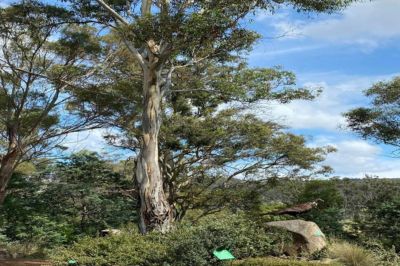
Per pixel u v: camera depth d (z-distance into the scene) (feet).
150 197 44.96
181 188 76.95
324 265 30.45
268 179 78.18
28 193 91.30
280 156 77.36
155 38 42.42
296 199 81.61
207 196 76.13
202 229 33.60
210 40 43.29
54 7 52.08
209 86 70.44
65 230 86.28
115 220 89.76
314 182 77.92
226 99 55.93
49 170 93.15
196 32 40.47
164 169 73.05
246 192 76.69
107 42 71.97
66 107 75.20
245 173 78.38
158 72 47.88
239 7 41.19
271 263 30.07
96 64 72.54
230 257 28.89
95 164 89.35
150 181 45.44
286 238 37.27
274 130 77.30
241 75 54.95
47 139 80.59
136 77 72.95
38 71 70.74
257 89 53.36
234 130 73.15
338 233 57.72
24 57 70.08
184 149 73.26
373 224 58.18
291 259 33.91
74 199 92.68
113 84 71.67
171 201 73.77
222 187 78.43
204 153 75.46
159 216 44.50
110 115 74.54
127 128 71.67
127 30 43.65
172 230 39.29
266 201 84.89
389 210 58.70
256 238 35.81
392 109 88.22
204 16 39.81
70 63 72.28
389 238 54.24
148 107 47.37
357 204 79.82
